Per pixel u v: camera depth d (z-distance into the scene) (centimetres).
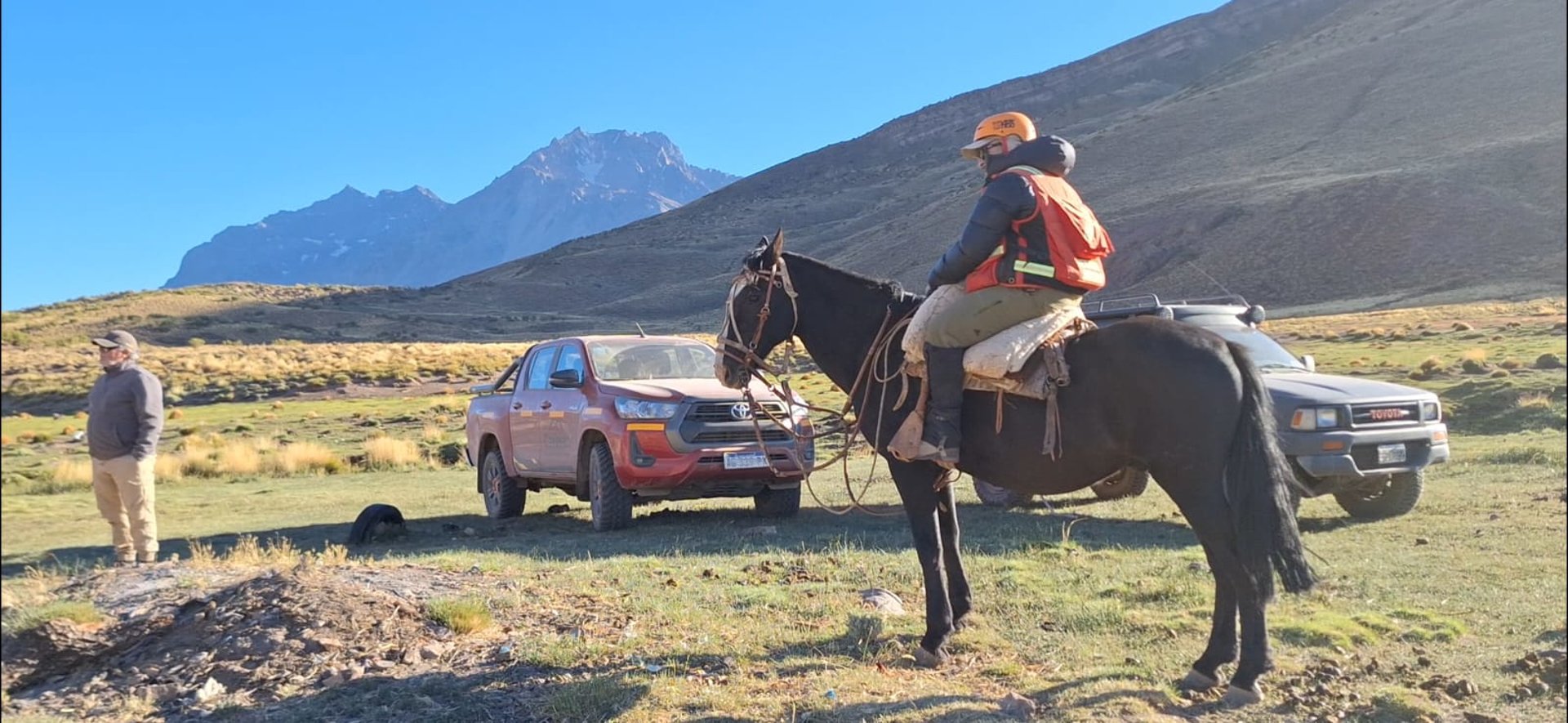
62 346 8669
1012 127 592
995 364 554
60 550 1283
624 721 521
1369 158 11856
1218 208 11356
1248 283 9162
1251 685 534
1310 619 686
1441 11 18262
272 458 2309
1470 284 7538
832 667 602
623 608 739
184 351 7406
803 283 675
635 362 1266
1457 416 2067
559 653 621
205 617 716
